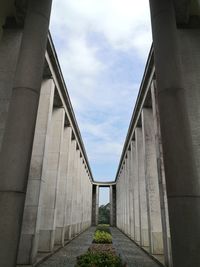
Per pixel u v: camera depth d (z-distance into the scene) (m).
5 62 9.98
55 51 13.12
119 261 6.89
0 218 5.94
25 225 10.62
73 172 22.28
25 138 6.57
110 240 18.23
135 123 19.98
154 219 13.45
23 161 6.43
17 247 6.00
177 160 6.08
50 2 8.19
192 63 9.38
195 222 5.63
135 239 19.58
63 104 16.91
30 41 7.38
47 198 14.72
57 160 15.62
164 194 10.50
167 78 6.77
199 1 7.53
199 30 9.83
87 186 39.00
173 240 5.73
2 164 6.37
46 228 13.93
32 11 7.75
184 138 6.25
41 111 12.95
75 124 21.34
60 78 14.86
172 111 6.46
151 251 12.86
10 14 10.30
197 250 5.45
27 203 11.02
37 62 7.27
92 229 37.56
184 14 9.36
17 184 6.21
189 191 5.84
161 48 7.19
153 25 7.73
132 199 22.58
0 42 10.26
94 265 6.58
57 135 16.23
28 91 6.89
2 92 9.58
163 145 6.48
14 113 6.70
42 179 11.73
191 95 8.98
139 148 18.89
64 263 10.70
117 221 43.75
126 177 28.55
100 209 71.88
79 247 16.23
